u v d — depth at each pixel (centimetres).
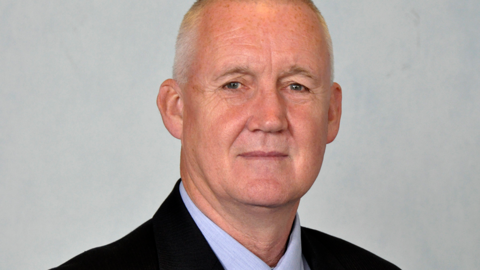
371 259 269
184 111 224
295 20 212
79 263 212
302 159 212
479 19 395
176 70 227
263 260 225
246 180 208
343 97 386
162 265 216
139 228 232
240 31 208
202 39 215
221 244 221
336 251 265
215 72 209
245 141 207
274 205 210
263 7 211
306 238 251
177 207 229
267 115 204
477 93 396
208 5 218
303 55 210
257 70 206
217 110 210
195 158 219
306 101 214
